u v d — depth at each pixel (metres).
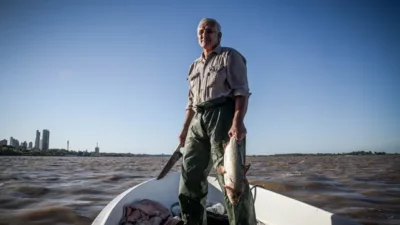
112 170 25.80
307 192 11.55
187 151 3.27
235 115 2.88
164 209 4.37
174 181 5.72
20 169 25.97
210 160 3.24
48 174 20.36
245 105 2.93
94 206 8.98
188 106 3.67
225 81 3.02
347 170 25.09
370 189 12.33
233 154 2.65
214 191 5.76
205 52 3.28
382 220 7.43
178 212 4.76
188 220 3.23
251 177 17.44
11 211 8.30
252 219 2.83
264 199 4.70
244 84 2.98
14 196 10.53
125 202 4.32
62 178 17.28
